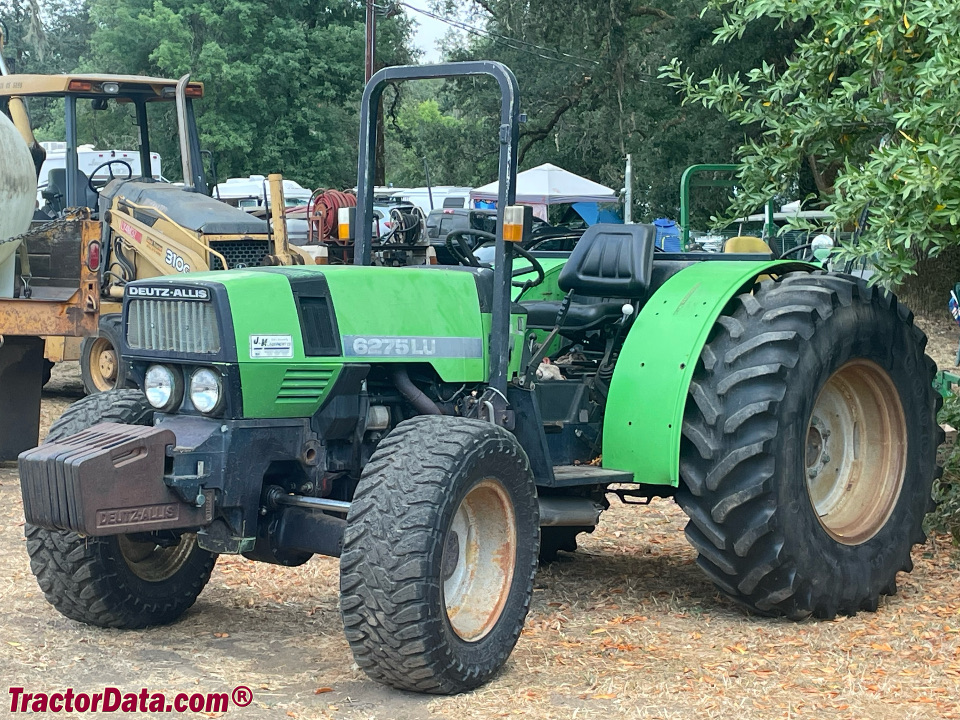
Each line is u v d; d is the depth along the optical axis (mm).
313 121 35219
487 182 32438
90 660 4516
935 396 5984
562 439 5500
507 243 4848
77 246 8719
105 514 4066
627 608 5410
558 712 4020
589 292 5672
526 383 5168
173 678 4324
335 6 36094
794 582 5098
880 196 5508
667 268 5801
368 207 5281
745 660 4613
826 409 5734
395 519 4082
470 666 4230
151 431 4211
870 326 5539
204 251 11219
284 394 4445
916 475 5801
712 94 6410
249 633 4961
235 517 4410
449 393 4996
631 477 5227
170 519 4242
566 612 5332
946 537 6695
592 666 4527
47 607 5281
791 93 6352
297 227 19781
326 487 4688
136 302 4551
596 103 28781
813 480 5684
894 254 5516
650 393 5219
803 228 6016
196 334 4363
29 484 4148
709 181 7473
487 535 4543
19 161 8297
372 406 4844
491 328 4941
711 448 5059
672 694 4207
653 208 28938
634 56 28391
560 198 22172
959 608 5434
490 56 30625
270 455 4453
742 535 5047
